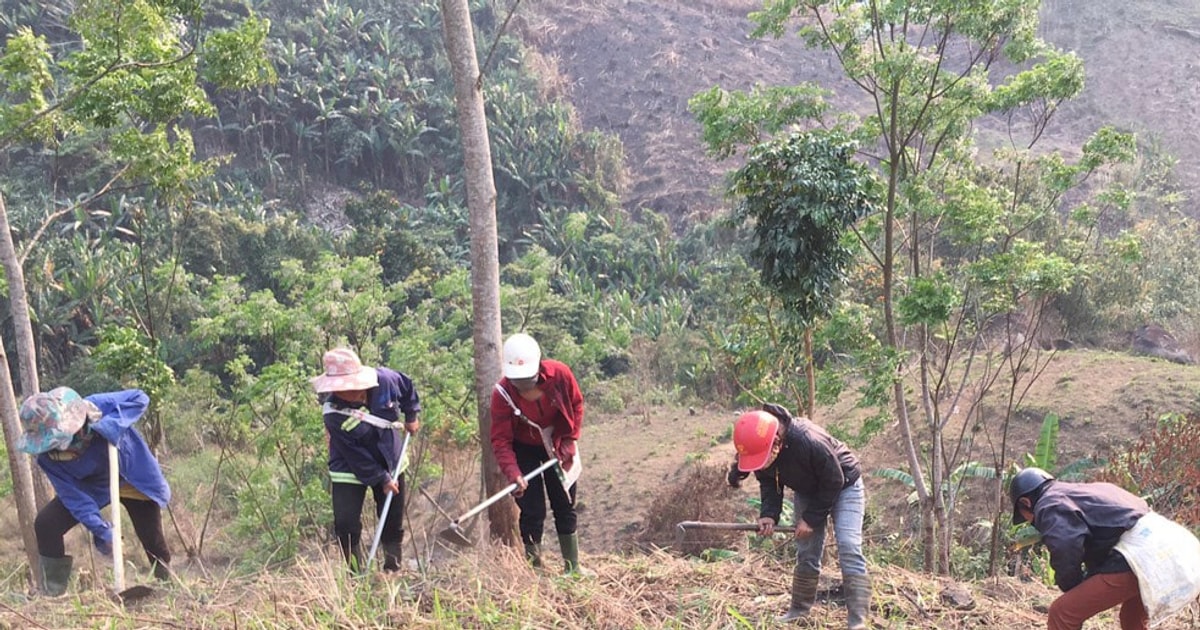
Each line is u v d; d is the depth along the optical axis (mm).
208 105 9797
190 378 15055
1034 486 4457
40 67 9375
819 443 4547
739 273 31734
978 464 13688
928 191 10445
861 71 10508
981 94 10273
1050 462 14039
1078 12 48938
